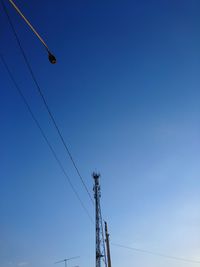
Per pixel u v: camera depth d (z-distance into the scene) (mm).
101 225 49844
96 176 53219
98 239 49125
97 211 51000
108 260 48812
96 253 48344
